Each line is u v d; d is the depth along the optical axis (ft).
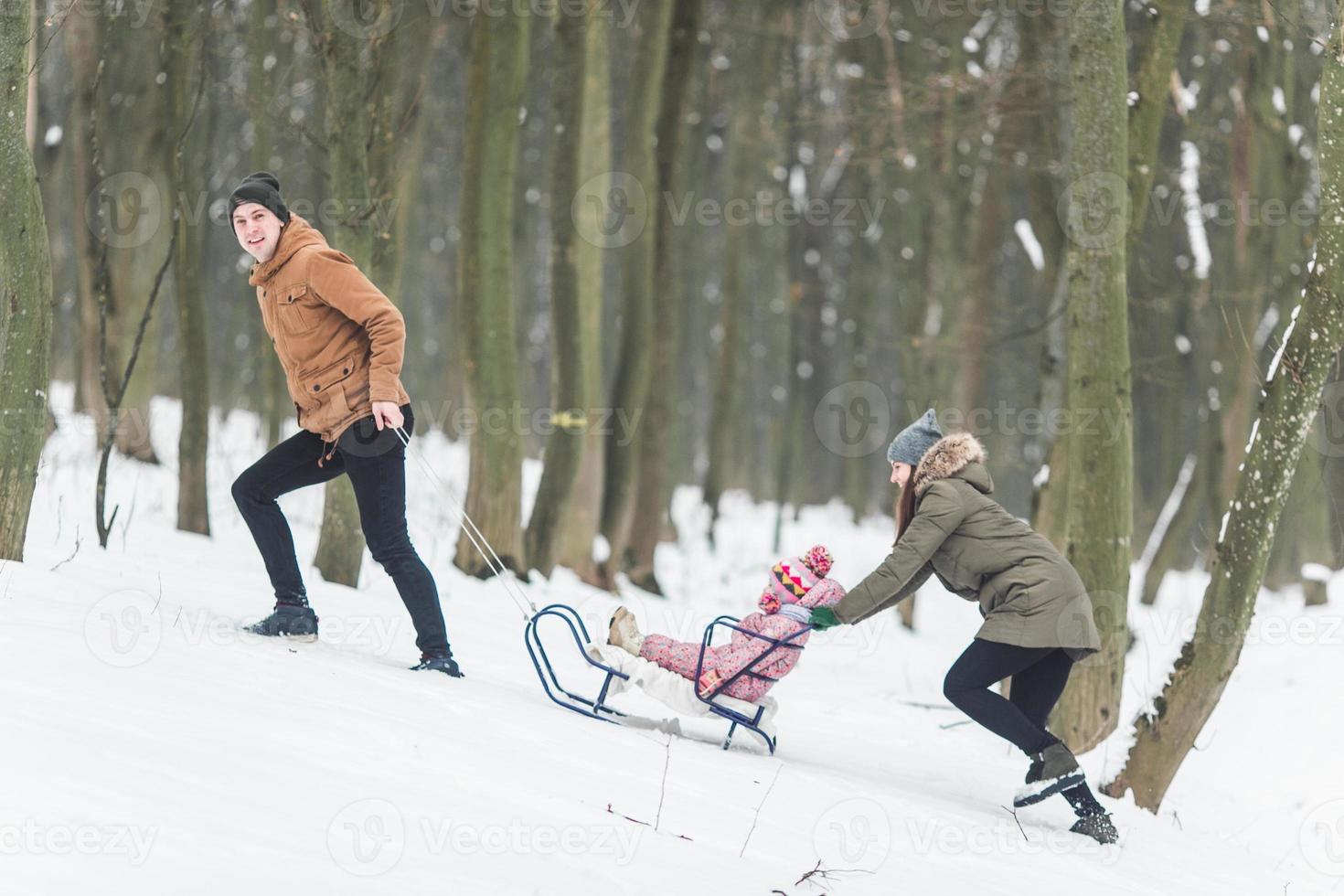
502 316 42.86
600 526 51.70
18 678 14.16
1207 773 30.19
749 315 93.61
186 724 13.97
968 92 48.52
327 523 35.50
